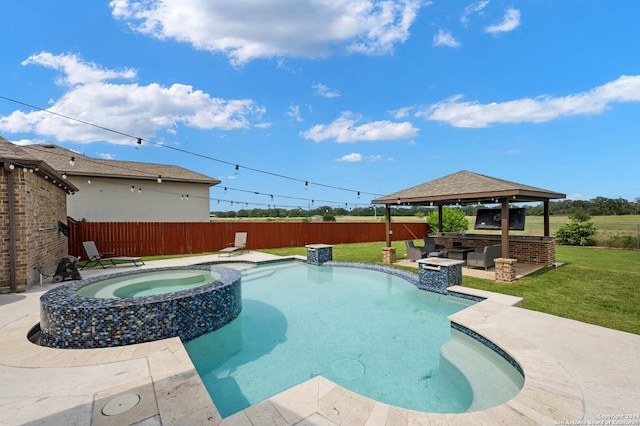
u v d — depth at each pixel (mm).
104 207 15023
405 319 6113
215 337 5301
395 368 4246
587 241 16312
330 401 2812
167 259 12703
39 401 2787
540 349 3848
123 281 6688
